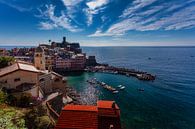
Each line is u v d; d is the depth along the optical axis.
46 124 36.72
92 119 35.84
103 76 169.00
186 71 199.12
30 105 45.06
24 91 51.38
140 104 88.19
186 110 81.00
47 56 185.88
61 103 62.78
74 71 195.88
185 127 64.31
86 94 103.62
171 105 87.75
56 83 76.94
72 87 120.19
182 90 117.81
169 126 64.75
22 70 56.03
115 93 107.00
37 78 59.19
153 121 68.44
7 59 76.06
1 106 38.81
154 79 154.25
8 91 51.94
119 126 36.78
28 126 34.41
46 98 57.41
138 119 69.81
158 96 103.31
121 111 77.94
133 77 164.38
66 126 34.81
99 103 41.34
